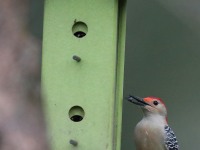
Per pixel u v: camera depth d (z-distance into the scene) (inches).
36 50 226.2
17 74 221.1
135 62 613.9
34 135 217.9
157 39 615.5
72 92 456.4
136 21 616.1
